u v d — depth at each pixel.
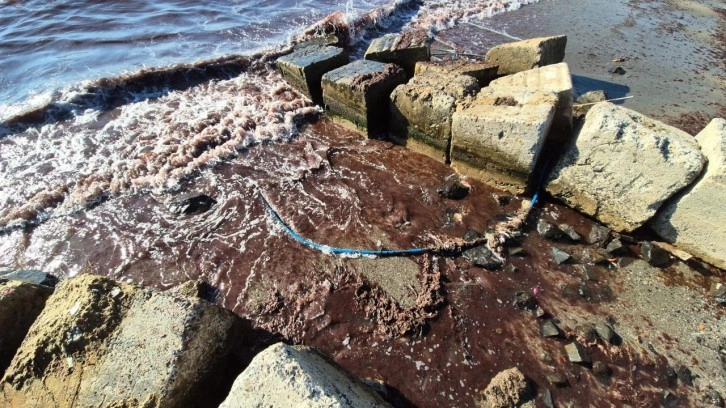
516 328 4.69
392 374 4.38
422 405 4.16
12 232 5.93
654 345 4.47
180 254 5.62
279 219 6.02
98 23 10.95
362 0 12.98
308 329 4.78
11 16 11.10
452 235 5.68
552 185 5.82
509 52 7.94
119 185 6.56
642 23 10.89
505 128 5.55
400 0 12.01
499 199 6.07
